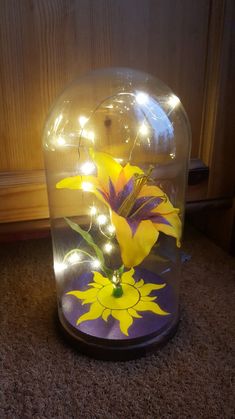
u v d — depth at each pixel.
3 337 0.35
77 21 0.37
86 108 0.39
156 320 0.35
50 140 0.38
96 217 0.42
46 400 0.29
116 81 0.39
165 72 0.41
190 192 0.46
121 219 0.31
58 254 0.42
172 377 0.31
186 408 0.28
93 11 0.37
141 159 0.41
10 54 0.37
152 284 0.39
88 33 0.38
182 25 0.40
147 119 0.40
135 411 0.28
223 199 0.47
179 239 0.38
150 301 0.37
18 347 0.34
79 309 0.36
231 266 0.46
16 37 0.36
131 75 0.39
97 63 0.39
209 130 0.44
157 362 0.32
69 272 0.41
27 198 0.42
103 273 0.40
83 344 0.33
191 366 0.32
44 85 0.39
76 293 0.38
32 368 0.32
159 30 0.39
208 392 0.30
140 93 0.39
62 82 0.39
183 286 0.42
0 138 0.39
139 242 0.30
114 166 0.34
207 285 0.42
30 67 0.38
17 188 0.41
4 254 0.48
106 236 0.41
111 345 0.32
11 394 0.29
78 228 0.38
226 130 0.44
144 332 0.33
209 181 0.46
